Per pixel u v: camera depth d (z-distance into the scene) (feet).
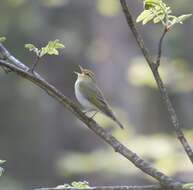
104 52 70.95
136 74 61.82
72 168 60.03
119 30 71.51
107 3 71.15
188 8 67.05
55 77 79.87
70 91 80.18
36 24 71.51
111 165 58.85
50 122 77.77
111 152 60.08
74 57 75.31
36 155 77.00
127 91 69.41
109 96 69.56
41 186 76.54
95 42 72.28
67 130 78.43
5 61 16.76
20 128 75.72
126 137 57.21
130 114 69.21
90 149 75.41
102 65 70.74
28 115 75.36
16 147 75.87
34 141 76.79
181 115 73.41
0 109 74.18
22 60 71.05
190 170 51.88
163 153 53.36
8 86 73.05
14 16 70.54
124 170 58.54
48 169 77.46
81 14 74.13
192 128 72.84
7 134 75.36
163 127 70.69
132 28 15.66
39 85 16.63
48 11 73.46
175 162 52.16
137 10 67.15
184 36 70.23
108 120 56.75
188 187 14.55
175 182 15.23
